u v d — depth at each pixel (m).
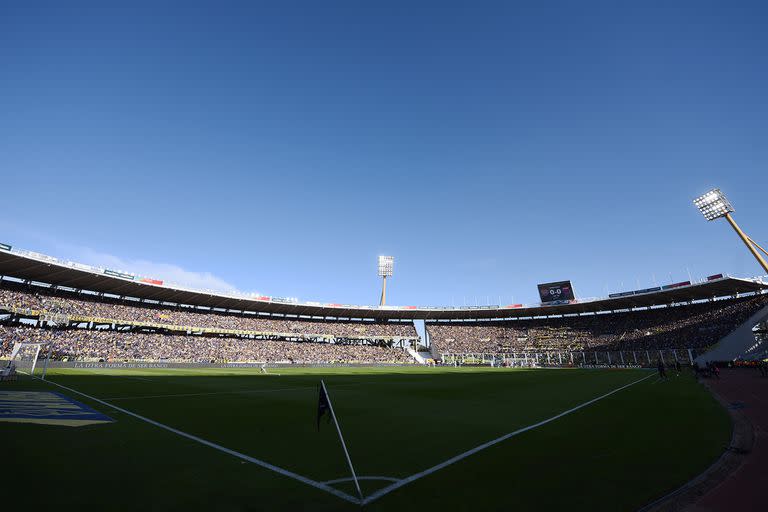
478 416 13.04
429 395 20.27
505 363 71.94
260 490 5.74
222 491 5.68
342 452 8.06
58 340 48.59
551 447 8.37
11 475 6.12
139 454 7.70
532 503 5.20
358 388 24.47
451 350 84.31
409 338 87.75
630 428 10.48
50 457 7.24
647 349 63.75
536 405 15.96
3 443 8.14
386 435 9.86
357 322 89.19
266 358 66.31
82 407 13.67
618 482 6.00
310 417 12.66
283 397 18.73
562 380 31.59
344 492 5.67
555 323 85.00
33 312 48.12
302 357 71.06
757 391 20.48
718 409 13.95
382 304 103.88
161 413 13.02
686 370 44.59
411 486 5.93
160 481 6.09
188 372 38.44
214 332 67.62
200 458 7.48
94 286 58.16
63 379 25.30
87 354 47.97
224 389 22.47
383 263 106.38
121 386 21.98
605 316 79.88
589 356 69.62
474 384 27.66
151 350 55.47
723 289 62.75
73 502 5.13
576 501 5.26
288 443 8.89
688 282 61.44
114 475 6.33
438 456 7.71
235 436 9.61
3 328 45.91
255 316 77.62
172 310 66.75
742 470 6.61
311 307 78.19
